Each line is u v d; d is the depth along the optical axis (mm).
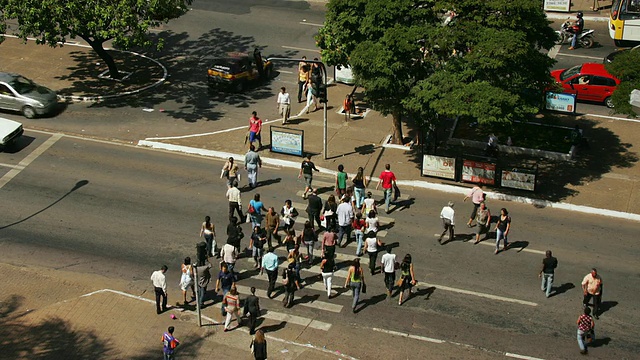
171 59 43938
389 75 30172
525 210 30156
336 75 41750
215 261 26422
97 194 30531
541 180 32375
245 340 22641
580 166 33531
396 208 30062
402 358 21656
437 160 32094
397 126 34781
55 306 23969
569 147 34844
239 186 31516
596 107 38906
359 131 36594
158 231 28031
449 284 25094
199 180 31953
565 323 23234
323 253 24844
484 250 27078
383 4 30234
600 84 38438
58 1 36094
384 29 30594
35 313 23609
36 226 28219
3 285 24906
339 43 33688
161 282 23312
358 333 22797
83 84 40719
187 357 21750
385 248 27109
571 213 29969
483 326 23078
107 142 35188
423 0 30781
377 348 22094
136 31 36812
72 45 45500
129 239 27516
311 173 30328
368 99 32719
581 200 30828
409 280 24031
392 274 24031
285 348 21984
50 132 35844
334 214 27375
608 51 44156
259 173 32750
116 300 24359
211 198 30500
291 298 24031
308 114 38344
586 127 36812
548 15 48969
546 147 34875
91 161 33281
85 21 36938
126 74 41938
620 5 43531
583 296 24422
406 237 27891
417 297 24438
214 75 39656
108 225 28375
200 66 43219
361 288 24734
